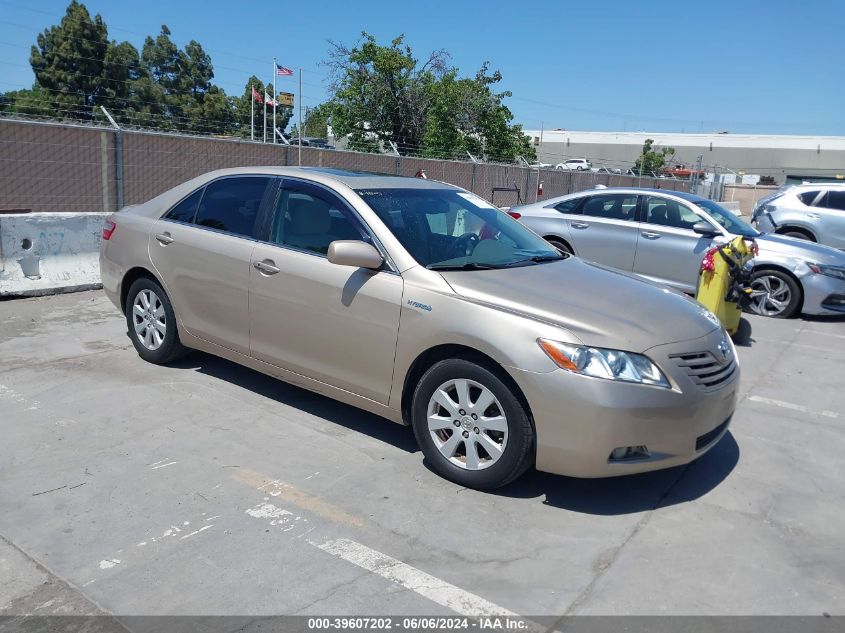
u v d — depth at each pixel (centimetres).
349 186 462
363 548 336
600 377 352
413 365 407
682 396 365
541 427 362
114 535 339
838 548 355
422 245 435
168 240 539
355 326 425
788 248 901
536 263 465
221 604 293
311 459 427
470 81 2820
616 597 308
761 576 328
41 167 1318
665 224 941
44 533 339
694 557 341
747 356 716
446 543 343
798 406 567
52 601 292
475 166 1853
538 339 362
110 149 1371
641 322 383
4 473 395
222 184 529
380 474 411
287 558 326
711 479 427
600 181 2436
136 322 583
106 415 479
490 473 383
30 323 703
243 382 551
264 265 471
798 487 421
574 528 362
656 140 6862
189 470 406
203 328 523
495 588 310
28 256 818
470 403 387
